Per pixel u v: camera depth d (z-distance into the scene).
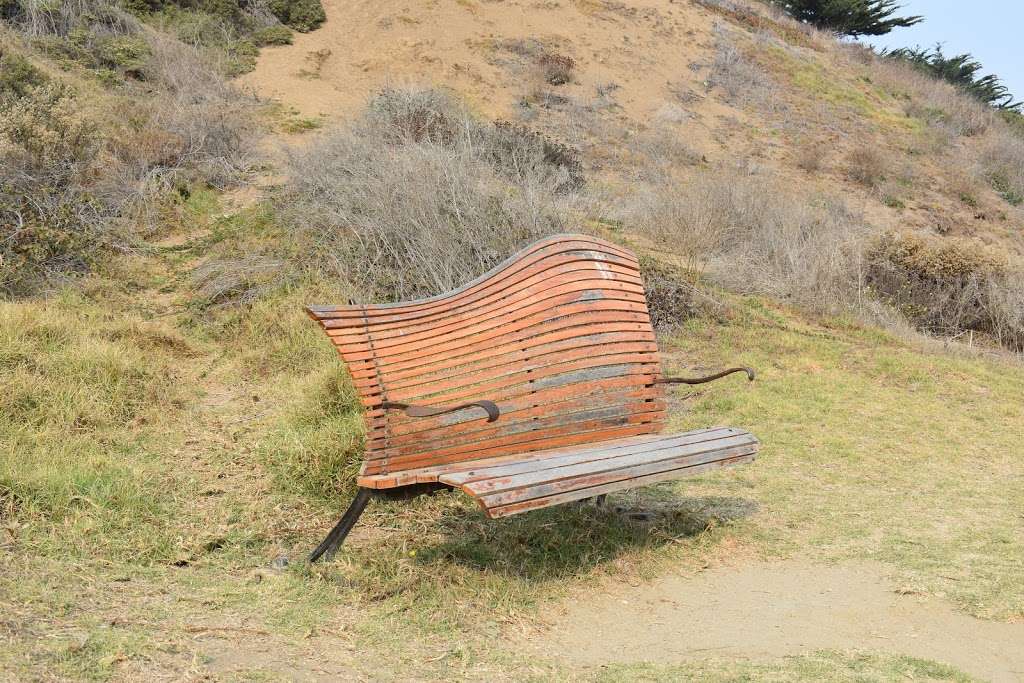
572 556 4.64
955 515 5.66
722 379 8.87
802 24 31.20
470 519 5.11
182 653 3.11
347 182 11.30
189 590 3.83
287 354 8.12
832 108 24.22
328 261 10.03
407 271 9.94
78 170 10.79
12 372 6.32
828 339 10.55
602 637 3.75
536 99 20.11
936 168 22.55
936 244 13.94
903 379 9.27
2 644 2.93
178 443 6.02
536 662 3.42
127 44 16.61
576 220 11.48
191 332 8.66
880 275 13.45
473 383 4.70
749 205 14.32
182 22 18.78
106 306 8.81
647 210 13.72
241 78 17.61
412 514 5.14
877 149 22.55
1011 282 13.06
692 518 5.38
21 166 10.26
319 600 3.85
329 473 5.34
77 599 3.50
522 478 3.95
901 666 3.40
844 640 3.71
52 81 12.55
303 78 18.28
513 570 4.41
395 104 14.46
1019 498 6.09
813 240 13.13
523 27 22.92
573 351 5.05
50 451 5.30
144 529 4.48
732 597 4.25
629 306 5.45
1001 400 8.89
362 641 3.48
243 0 20.38
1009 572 4.57
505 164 12.79
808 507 5.73
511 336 4.89
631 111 21.02
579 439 5.00
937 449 7.29
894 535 5.20
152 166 12.10
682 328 10.29
